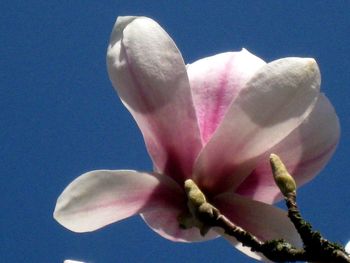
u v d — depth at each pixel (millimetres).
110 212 747
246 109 737
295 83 732
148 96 745
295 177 763
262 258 755
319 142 759
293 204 699
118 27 751
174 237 784
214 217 711
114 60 747
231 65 772
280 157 758
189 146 757
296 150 758
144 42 742
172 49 743
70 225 742
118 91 749
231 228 706
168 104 747
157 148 761
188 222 752
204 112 763
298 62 733
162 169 762
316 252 684
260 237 750
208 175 756
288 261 689
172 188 755
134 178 746
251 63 773
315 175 766
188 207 751
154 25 746
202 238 783
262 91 735
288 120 738
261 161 759
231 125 743
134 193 749
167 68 742
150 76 742
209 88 767
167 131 754
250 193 769
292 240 745
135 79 743
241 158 752
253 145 748
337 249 682
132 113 754
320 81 734
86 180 738
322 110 758
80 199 738
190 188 722
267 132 742
